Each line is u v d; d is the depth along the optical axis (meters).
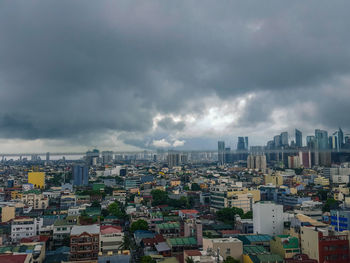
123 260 145.25
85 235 161.50
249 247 156.25
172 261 153.12
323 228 159.00
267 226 199.88
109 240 181.50
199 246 175.75
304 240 147.25
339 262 136.75
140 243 196.38
